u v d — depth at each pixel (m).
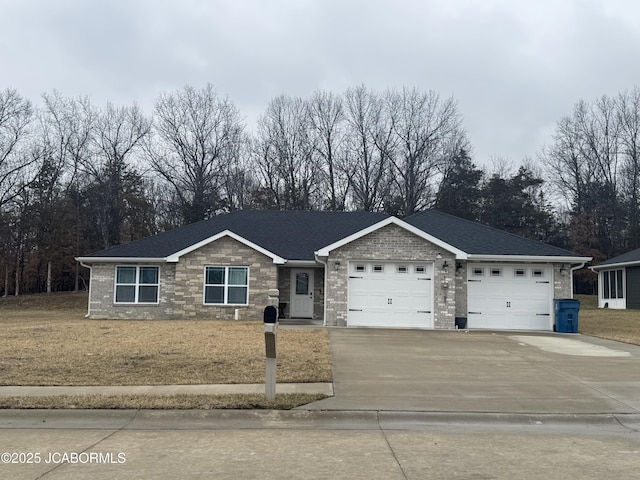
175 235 25.70
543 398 9.09
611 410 8.41
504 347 14.77
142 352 12.80
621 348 14.83
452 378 10.55
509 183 51.38
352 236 20.41
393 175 47.06
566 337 17.66
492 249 21.52
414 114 47.19
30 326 19.11
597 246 49.06
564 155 51.50
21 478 5.54
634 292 32.19
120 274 23.62
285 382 10.04
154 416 8.08
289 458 6.20
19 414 8.11
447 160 48.31
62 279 48.75
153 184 47.06
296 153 47.34
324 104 47.16
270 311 8.56
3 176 40.50
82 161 44.81
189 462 6.05
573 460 6.18
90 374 10.59
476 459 6.19
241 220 27.25
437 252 20.34
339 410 8.23
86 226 45.09
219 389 9.45
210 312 22.55
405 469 5.80
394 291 20.41
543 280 21.16
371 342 15.33
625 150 48.69
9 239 42.69
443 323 20.08
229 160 46.88
